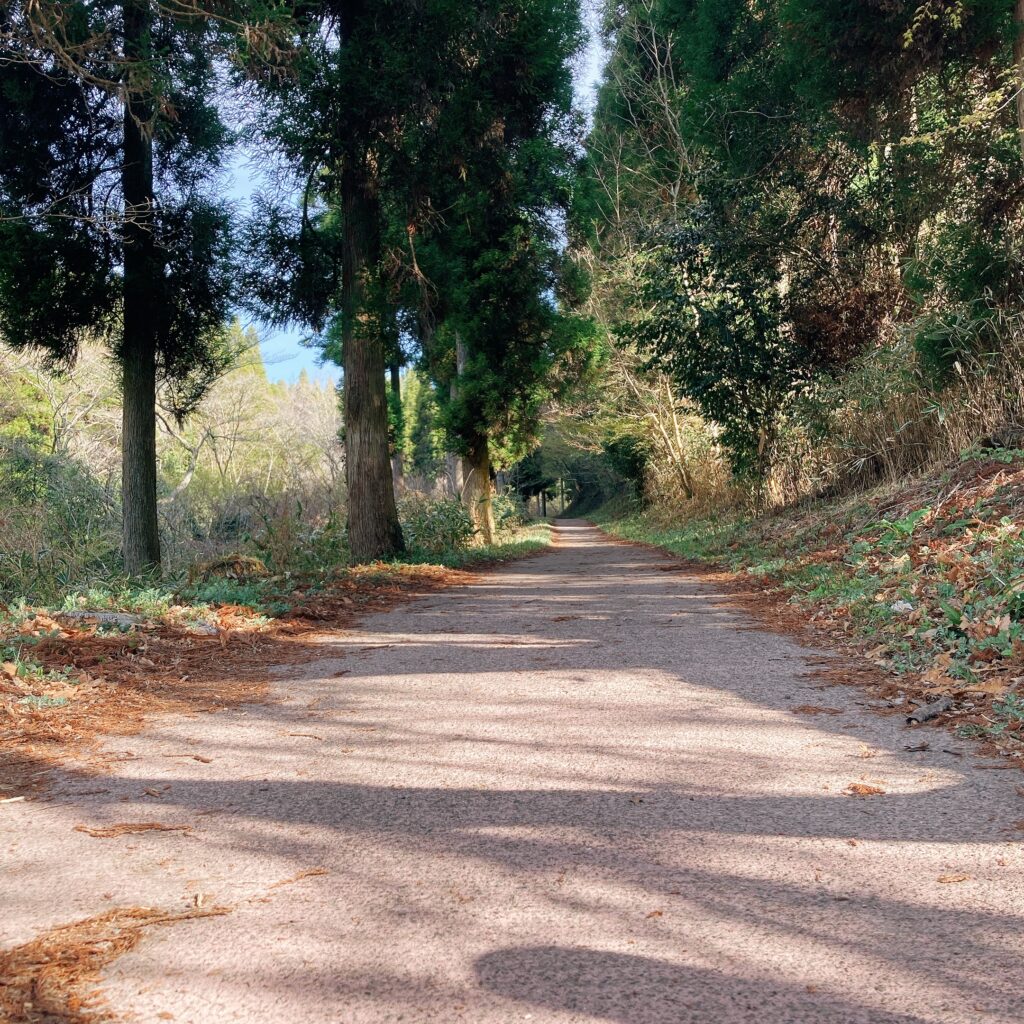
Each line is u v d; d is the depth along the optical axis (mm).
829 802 3562
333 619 9422
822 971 2287
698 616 8922
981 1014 2076
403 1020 2088
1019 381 11602
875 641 6699
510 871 2947
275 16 10633
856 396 15391
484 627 8555
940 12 12242
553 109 17750
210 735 4777
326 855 3117
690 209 18391
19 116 13633
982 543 8070
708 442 29781
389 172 14695
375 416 16234
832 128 16328
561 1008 2131
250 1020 2096
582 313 27375
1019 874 2848
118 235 13820
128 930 2561
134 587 11602
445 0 13836
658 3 26172
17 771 4188
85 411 28062
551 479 76688
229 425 37156
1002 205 13305
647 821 3391
